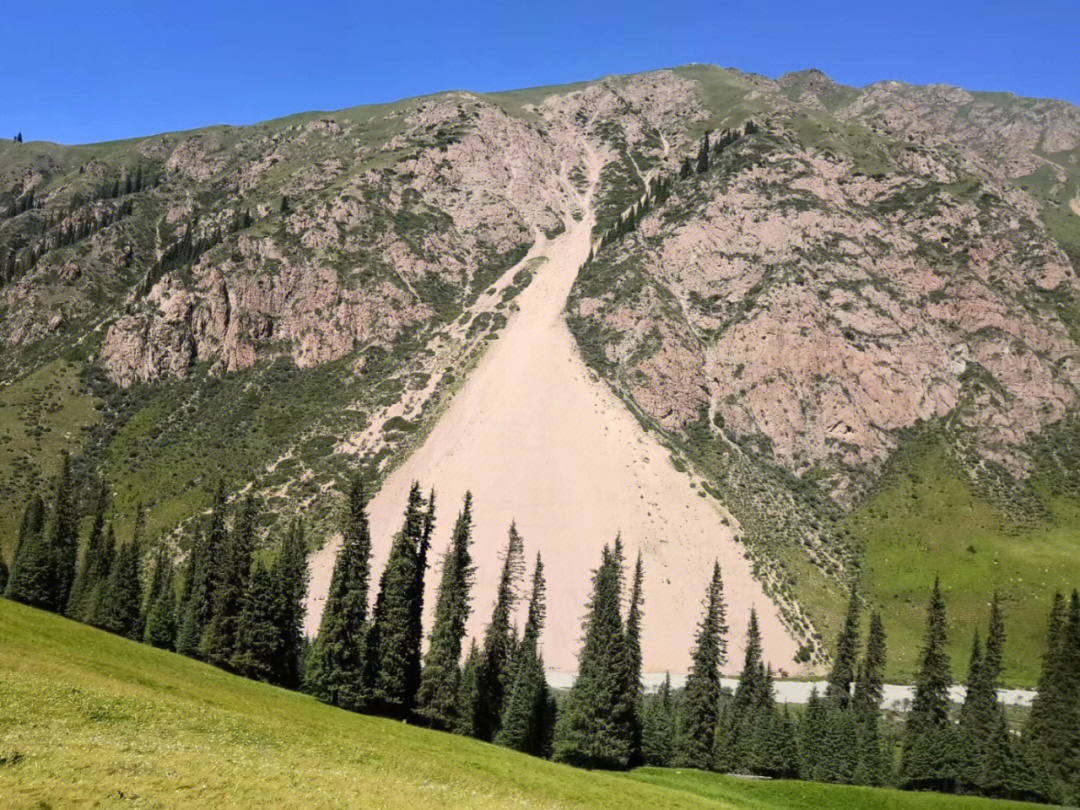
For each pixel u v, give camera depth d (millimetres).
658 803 68812
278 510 167875
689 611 151625
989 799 89750
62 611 129625
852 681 131125
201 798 37594
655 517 166875
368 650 90438
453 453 175625
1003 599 164250
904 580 172875
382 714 90688
